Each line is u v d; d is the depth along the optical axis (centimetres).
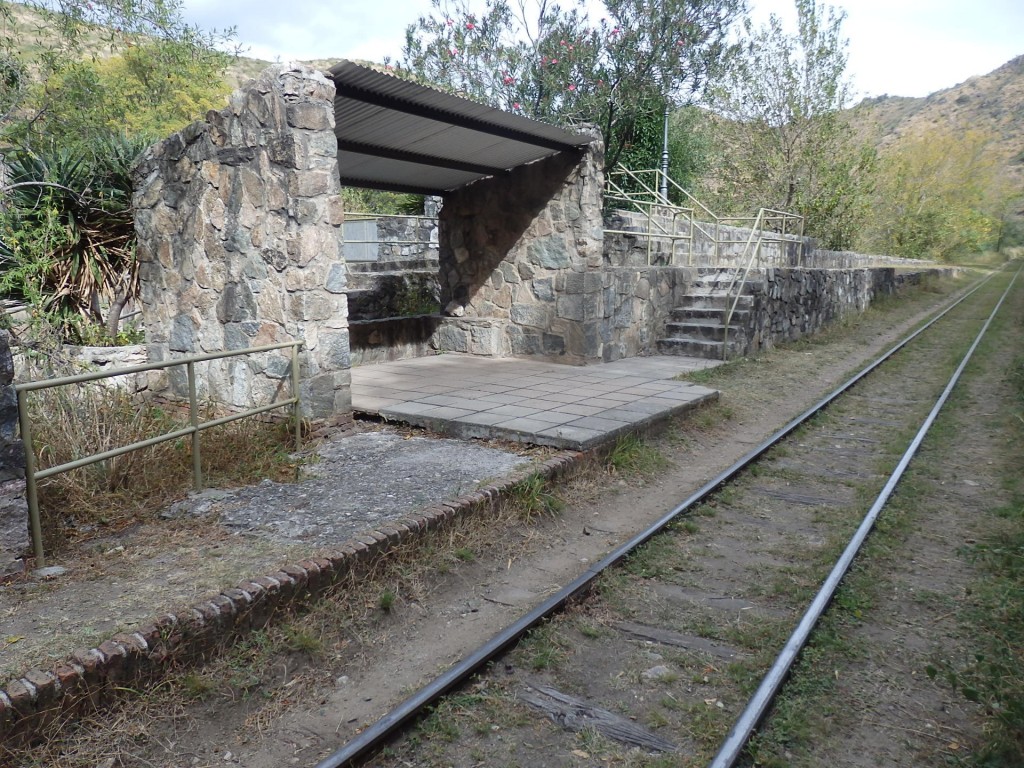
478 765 276
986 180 5472
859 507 542
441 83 1570
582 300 1002
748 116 2303
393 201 2122
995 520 517
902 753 281
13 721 261
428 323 1137
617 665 345
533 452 598
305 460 570
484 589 418
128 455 502
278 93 594
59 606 331
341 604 372
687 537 497
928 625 376
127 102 1338
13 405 356
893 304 2273
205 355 496
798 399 934
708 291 1292
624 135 1758
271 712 304
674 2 1449
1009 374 1051
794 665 333
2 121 988
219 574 366
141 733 282
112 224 880
